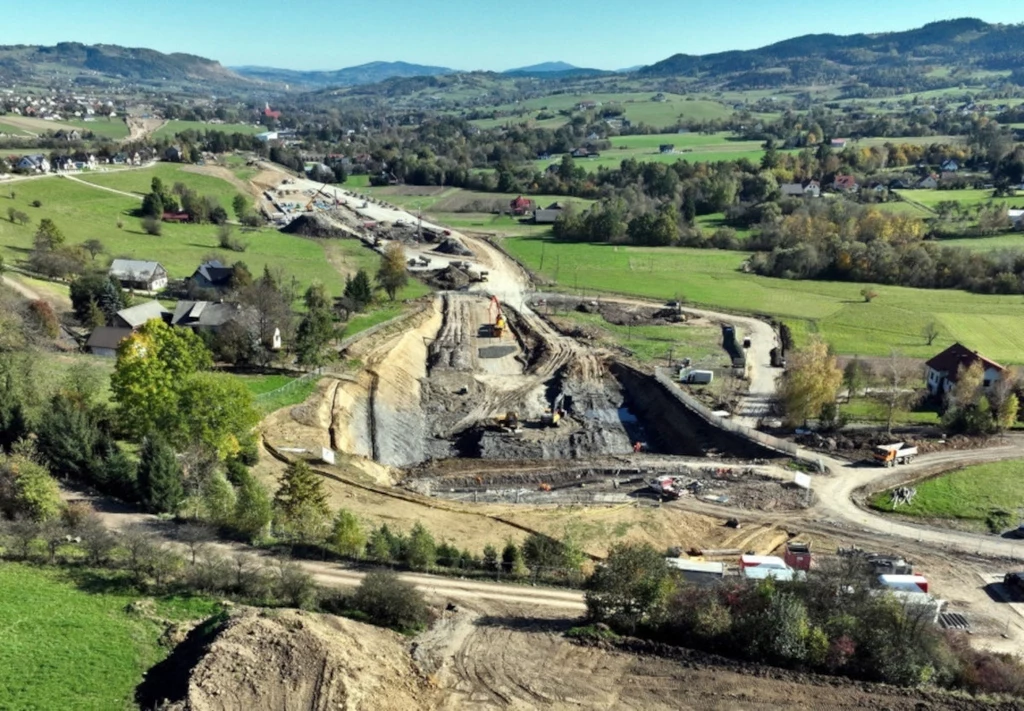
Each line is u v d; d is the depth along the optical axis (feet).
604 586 127.85
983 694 112.78
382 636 116.57
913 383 280.92
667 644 120.88
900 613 121.60
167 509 155.63
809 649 115.96
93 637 102.89
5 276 317.01
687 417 259.60
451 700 104.83
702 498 200.44
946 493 199.62
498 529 176.76
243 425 175.63
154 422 168.25
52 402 174.81
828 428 240.53
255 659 97.45
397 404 273.75
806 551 160.56
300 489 155.84
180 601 117.29
